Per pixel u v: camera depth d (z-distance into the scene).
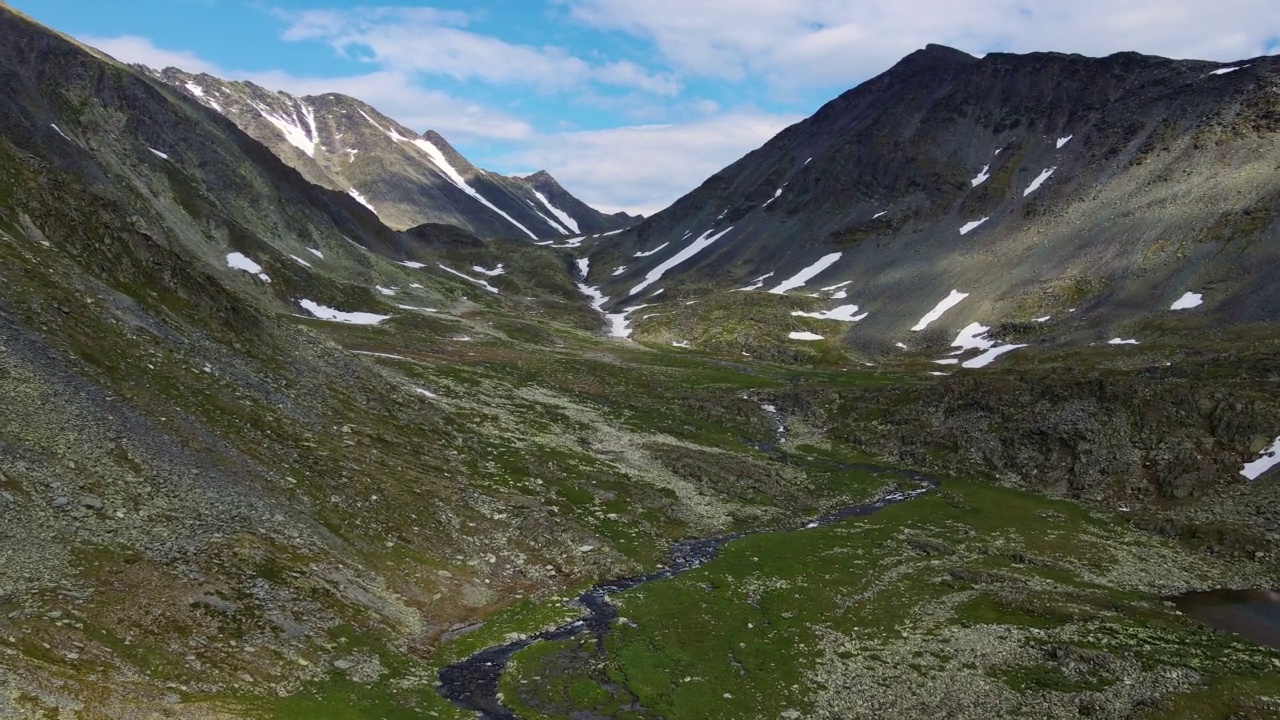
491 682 49.56
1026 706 47.50
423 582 62.22
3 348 57.78
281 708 39.81
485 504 80.56
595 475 98.06
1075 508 96.50
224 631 44.66
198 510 54.53
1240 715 45.69
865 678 51.62
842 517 94.94
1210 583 72.75
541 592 66.62
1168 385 110.75
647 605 63.88
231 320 89.81
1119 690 48.94
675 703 47.78
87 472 51.41
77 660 36.75
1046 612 62.69
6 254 70.06
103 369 64.69
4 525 43.22
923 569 74.94
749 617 62.12
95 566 44.16
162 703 36.16
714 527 89.19
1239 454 96.38
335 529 63.00
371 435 85.38
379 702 43.66
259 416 74.19
